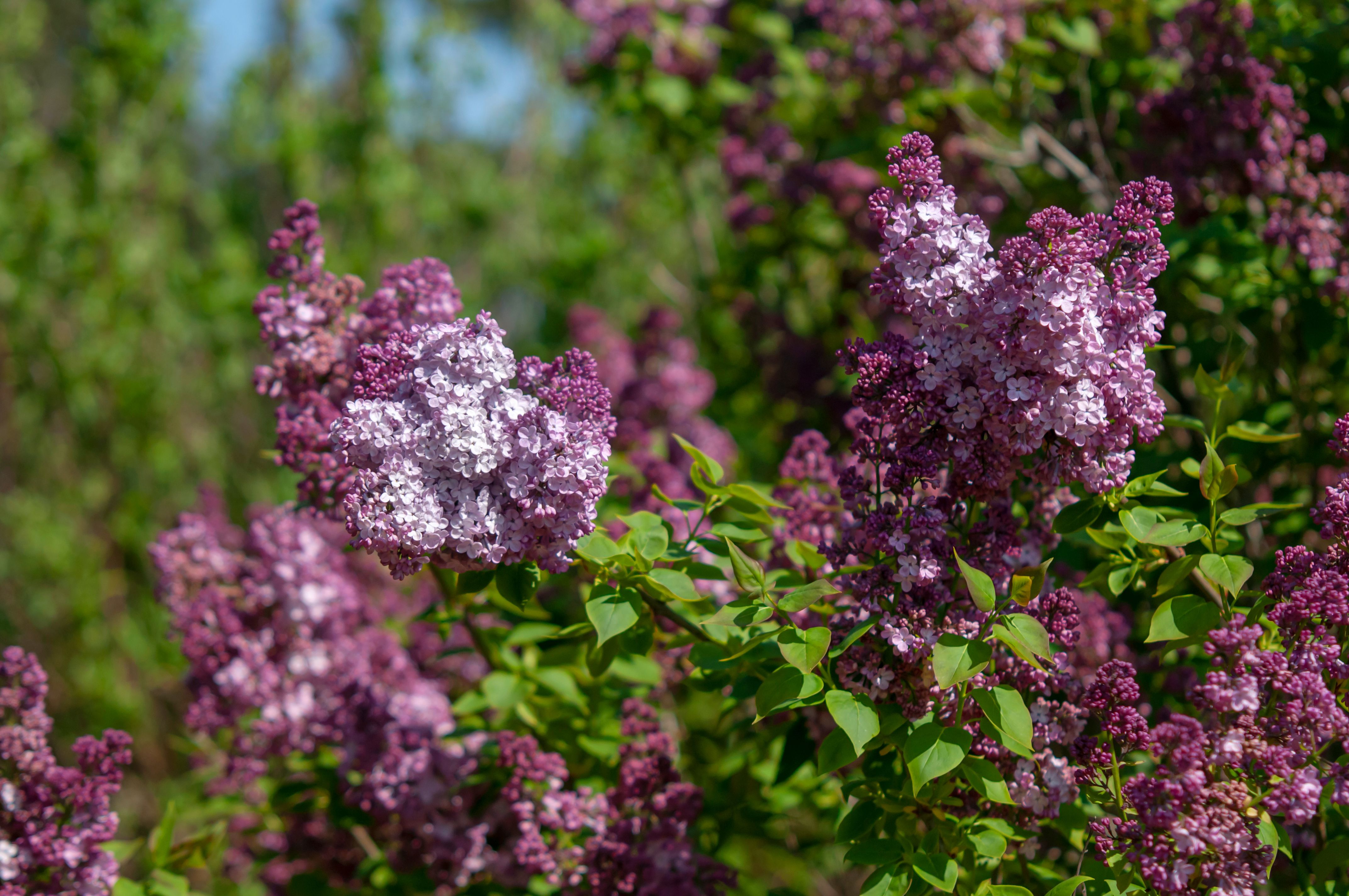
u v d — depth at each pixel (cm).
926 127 379
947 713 198
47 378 812
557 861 265
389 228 877
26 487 847
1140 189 191
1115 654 256
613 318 893
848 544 209
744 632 223
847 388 475
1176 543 193
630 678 280
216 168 1057
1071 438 187
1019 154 384
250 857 390
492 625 338
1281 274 287
